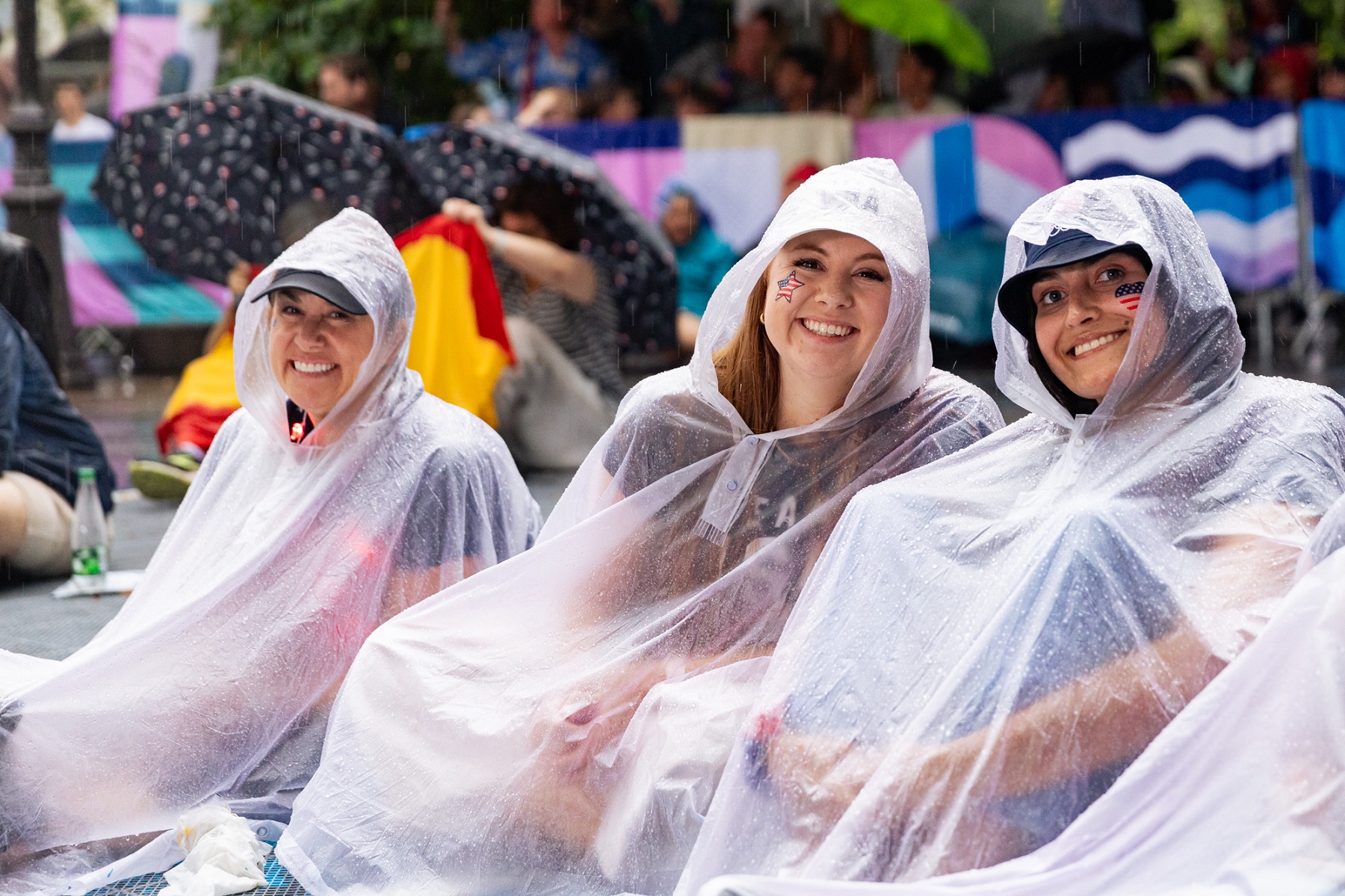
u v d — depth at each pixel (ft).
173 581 23.15
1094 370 18.39
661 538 21.18
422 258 46.68
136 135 47.62
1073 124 63.21
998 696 16.76
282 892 19.52
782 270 20.24
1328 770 15.05
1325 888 14.71
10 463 34.58
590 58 71.00
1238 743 15.53
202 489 23.95
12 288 36.11
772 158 63.52
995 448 19.57
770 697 18.07
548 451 49.42
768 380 21.18
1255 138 63.87
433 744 20.02
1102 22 70.08
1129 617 16.79
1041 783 16.52
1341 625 15.25
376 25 72.38
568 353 50.42
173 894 19.29
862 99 69.41
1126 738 16.57
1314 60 74.18
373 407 23.17
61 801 20.89
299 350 22.50
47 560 35.29
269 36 73.46
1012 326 19.15
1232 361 18.40
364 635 22.39
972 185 63.62
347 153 47.29
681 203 63.52
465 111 64.03
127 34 72.64
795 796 17.42
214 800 21.52
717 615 20.51
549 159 49.62
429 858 19.45
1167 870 15.57
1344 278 64.85
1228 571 16.96
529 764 19.52
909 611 18.07
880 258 19.97
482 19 71.97
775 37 69.77
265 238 47.16
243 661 21.68
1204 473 17.63
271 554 22.12
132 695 21.31
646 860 19.06
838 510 20.51
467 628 21.03
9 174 68.85
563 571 21.13
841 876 16.40
